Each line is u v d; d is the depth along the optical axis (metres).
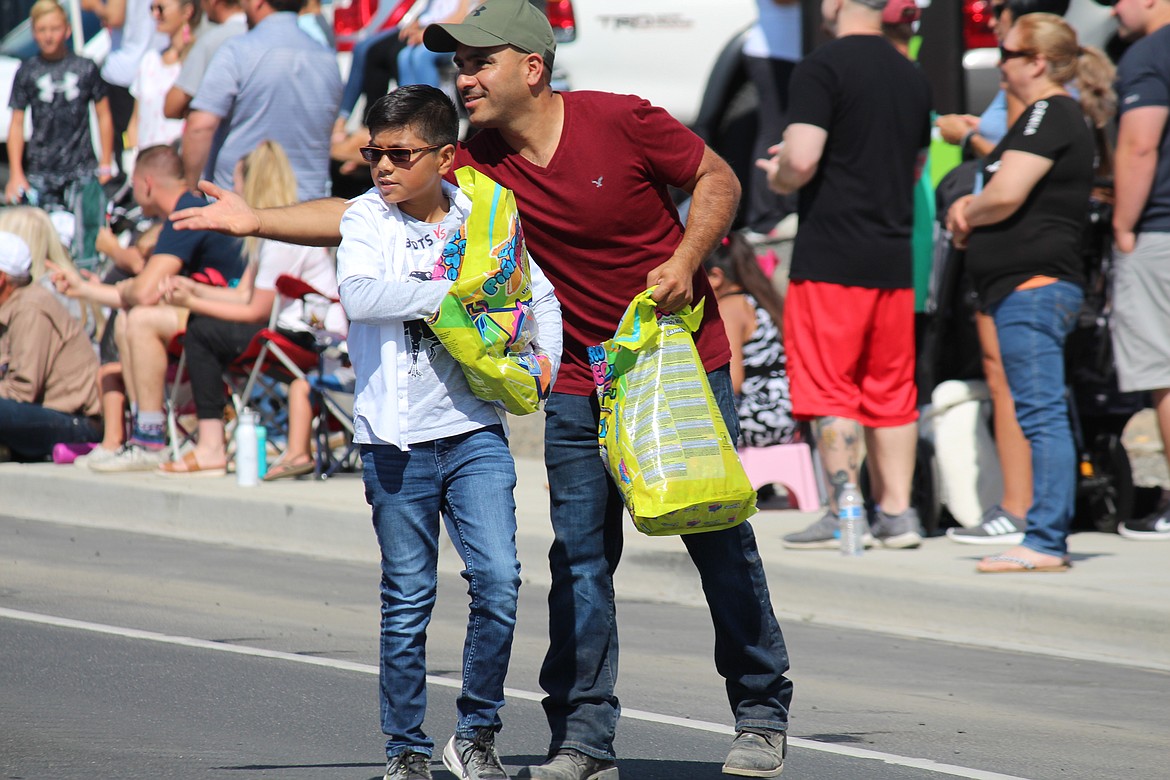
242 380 41.34
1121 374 31.38
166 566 33.88
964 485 32.81
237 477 39.31
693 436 17.95
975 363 33.53
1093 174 29.31
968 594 27.92
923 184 31.75
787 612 30.06
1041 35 29.00
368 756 19.59
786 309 31.09
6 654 24.83
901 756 20.12
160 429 41.62
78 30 67.62
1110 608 26.42
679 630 28.33
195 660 24.70
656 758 19.89
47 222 44.72
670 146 18.05
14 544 36.34
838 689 23.91
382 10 53.25
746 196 44.72
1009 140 28.98
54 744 19.80
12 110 57.00
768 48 43.81
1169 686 24.31
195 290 39.28
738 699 18.95
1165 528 32.41
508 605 17.47
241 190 40.28
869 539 31.53
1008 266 28.92
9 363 43.50
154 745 19.88
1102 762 19.97
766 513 36.00
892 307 30.73
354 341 17.81
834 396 30.70
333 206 18.64
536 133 18.03
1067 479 28.94
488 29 17.61
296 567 34.25
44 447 43.88
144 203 41.66
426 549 17.80
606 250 18.20
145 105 55.19
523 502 36.94
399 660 17.62
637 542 32.06
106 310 48.75
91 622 27.39
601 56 45.78
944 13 40.38
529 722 21.55
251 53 43.97
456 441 17.61
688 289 17.91
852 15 30.72
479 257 17.14
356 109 52.66
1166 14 31.17
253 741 20.20
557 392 18.48
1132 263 30.97
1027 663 25.91
